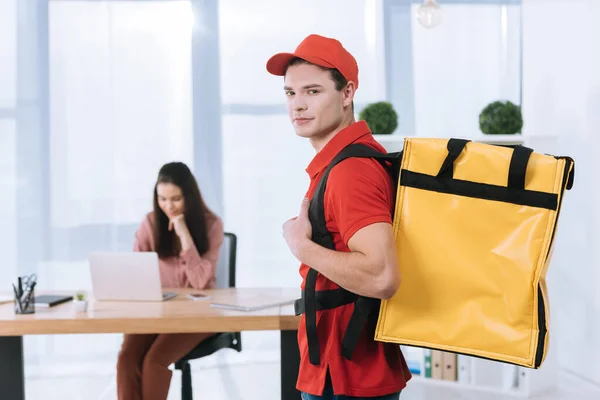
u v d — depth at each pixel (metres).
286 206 5.16
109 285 3.14
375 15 5.11
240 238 5.16
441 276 1.61
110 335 5.07
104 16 5.04
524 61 5.07
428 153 1.65
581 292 4.48
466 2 5.11
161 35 5.07
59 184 5.04
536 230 1.56
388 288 1.56
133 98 5.08
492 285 1.57
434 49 5.12
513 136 4.12
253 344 5.08
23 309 2.91
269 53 5.12
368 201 1.59
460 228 1.60
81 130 5.05
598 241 4.29
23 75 4.99
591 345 4.39
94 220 5.07
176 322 2.78
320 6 5.11
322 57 1.74
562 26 4.59
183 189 3.60
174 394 4.18
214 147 5.13
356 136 1.75
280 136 5.14
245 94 5.12
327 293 1.69
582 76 4.41
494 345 1.57
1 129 4.99
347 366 1.67
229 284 3.66
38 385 4.43
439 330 1.61
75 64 5.03
